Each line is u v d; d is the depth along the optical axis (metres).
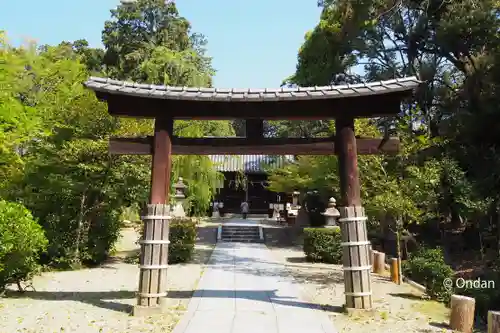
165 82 15.92
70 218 11.45
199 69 17.91
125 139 6.93
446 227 16.62
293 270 11.28
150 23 25.31
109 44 25.50
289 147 6.97
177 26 25.56
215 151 7.00
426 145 12.44
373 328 5.93
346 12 16.33
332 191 15.64
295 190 21.55
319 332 5.68
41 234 7.89
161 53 16.88
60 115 11.20
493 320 5.38
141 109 6.93
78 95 12.70
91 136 11.34
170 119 6.97
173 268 11.31
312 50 18.12
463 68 15.72
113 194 11.41
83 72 14.57
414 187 9.84
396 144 6.98
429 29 16.47
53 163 10.99
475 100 14.12
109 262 12.31
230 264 12.13
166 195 6.79
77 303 7.11
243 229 20.39
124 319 6.14
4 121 7.07
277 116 6.97
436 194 11.80
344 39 17.12
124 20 25.38
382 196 9.43
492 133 13.11
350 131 6.86
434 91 16.78
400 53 18.00
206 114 6.97
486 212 13.41
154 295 6.44
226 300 7.50
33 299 7.37
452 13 14.64
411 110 13.96
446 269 8.49
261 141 7.00
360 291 6.53
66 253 11.03
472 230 15.58
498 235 12.98
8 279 7.57
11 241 7.13
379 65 18.61
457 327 5.96
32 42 12.52
